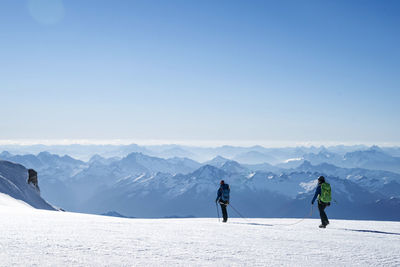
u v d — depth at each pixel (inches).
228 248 373.1
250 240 450.6
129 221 678.5
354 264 321.1
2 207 1074.7
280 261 314.7
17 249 288.4
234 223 746.8
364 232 615.8
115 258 280.4
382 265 322.7
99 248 319.9
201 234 488.4
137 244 359.9
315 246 423.5
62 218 661.3
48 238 357.1
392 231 652.7
